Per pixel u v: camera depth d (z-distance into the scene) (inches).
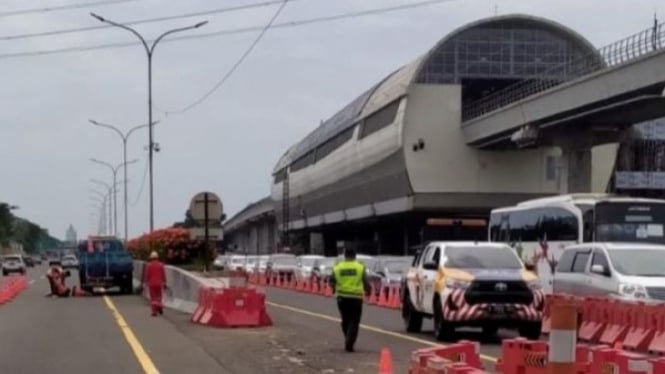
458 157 3181.6
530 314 875.4
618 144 2989.7
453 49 3225.9
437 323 903.7
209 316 1071.6
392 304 1485.0
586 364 421.7
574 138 2642.7
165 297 1470.2
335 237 5590.6
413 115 3184.1
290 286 2313.0
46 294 1897.1
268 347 826.2
